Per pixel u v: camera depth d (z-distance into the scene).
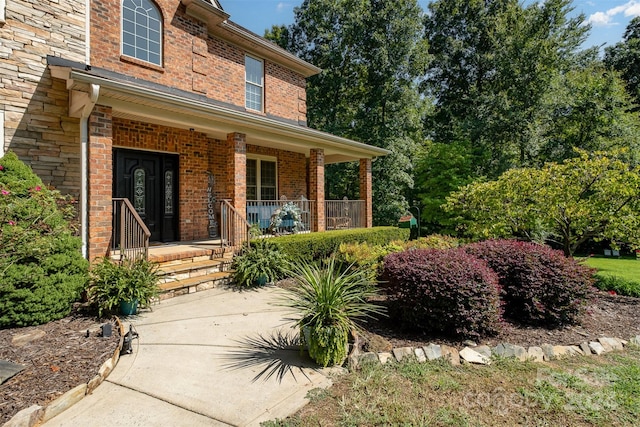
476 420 2.76
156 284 5.32
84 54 6.49
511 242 5.99
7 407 2.61
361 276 5.17
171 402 2.90
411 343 4.26
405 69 18.03
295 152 12.62
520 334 4.67
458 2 21.47
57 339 3.88
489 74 20.94
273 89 11.53
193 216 8.63
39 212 4.45
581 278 5.05
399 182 18.19
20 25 5.68
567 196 6.98
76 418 2.66
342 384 3.28
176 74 8.24
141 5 7.67
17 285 4.08
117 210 7.20
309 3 19.92
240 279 6.74
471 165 17.97
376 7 18.75
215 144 9.45
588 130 16.53
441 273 4.43
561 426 2.74
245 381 3.28
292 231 9.70
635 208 6.61
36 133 5.79
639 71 21.62
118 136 7.19
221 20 9.12
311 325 3.74
